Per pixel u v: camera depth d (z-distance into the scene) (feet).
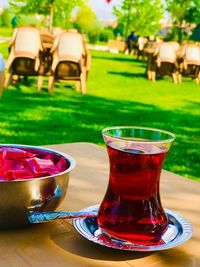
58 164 3.57
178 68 39.88
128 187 2.85
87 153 5.49
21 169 3.25
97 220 3.09
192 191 4.30
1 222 3.12
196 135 19.36
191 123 22.07
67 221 3.34
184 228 3.18
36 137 16.98
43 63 27.71
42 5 79.41
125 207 2.88
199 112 25.57
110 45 89.51
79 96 27.91
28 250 2.86
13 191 3.05
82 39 27.55
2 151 3.47
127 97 29.45
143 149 2.81
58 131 18.26
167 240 3.01
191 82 41.39
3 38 96.99
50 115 21.38
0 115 20.51
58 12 80.84
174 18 89.81
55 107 23.58
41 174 3.29
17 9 84.07
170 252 2.91
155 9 106.63
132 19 107.24
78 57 27.32
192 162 14.89
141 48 64.44
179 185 4.47
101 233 3.07
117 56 72.18
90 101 26.50
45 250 2.87
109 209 2.94
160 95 31.71
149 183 2.86
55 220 3.22
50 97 26.66
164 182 4.55
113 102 26.86
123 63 57.88
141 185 2.85
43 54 27.32
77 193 4.04
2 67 4.33
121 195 2.90
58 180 3.30
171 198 4.06
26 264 2.68
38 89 28.30
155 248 2.81
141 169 2.81
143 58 62.95
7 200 3.05
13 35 26.91
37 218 3.05
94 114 22.59
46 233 3.13
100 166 4.95
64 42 27.12
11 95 26.08
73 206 3.71
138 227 2.85
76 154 5.42
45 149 3.87
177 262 2.78
